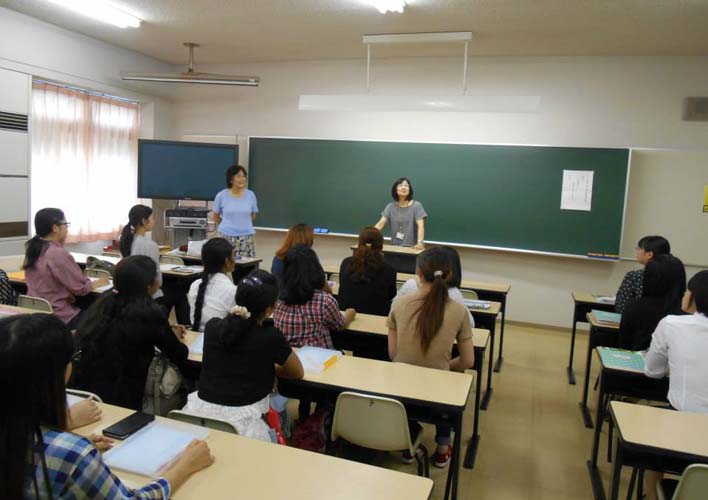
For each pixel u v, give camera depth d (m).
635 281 3.48
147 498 1.15
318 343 2.60
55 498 0.99
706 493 1.58
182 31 5.34
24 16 5.01
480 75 5.75
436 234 5.96
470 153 5.79
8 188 5.01
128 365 2.06
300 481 1.38
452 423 2.14
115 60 6.09
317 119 6.46
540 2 4.01
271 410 2.06
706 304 2.06
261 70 6.66
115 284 2.10
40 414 0.97
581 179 5.43
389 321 2.52
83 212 6.18
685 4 3.89
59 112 5.75
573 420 3.42
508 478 2.70
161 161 6.42
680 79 5.17
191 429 1.62
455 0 4.06
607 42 4.92
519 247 5.70
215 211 5.49
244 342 1.92
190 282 4.55
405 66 6.02
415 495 1.34
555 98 5.54
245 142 6.76
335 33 5.18
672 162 5.21
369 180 6.19
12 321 0.98
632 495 2.53
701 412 2.00
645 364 2.37
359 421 2.03
